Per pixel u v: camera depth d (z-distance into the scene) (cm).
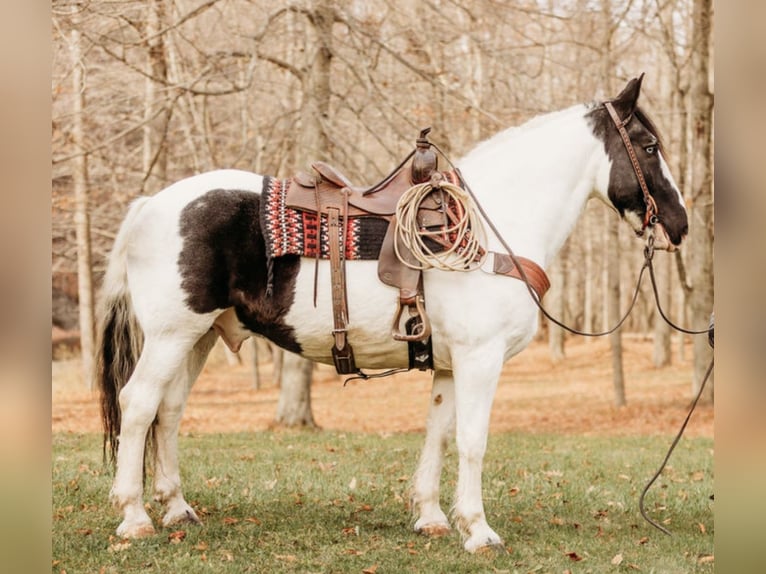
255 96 1027
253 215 423
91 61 1009
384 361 437
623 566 416
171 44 993
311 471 655
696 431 1265
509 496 579
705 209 1291
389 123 934
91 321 1433
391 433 1055
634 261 2488
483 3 1005
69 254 1438
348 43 1005
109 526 460
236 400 1747
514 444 933
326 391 2070
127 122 1032
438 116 1010
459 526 427
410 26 1016
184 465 673
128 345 444
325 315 420
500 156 452
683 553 443
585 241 2128
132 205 443
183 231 421
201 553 413
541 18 1143
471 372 418
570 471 704
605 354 2656
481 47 955
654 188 445
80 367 1950
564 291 2495
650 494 597
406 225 415
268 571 390
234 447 827
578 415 1520
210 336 468
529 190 444
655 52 1620
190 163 1153
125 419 425
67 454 702
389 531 467
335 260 416
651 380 2072
